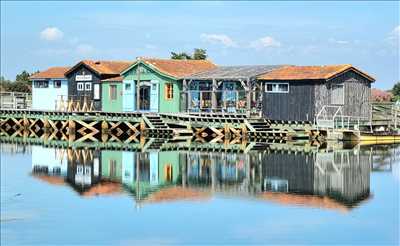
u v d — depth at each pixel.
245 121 55.47
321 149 47.78
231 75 58.53
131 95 65.31
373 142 53.16
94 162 40.84
